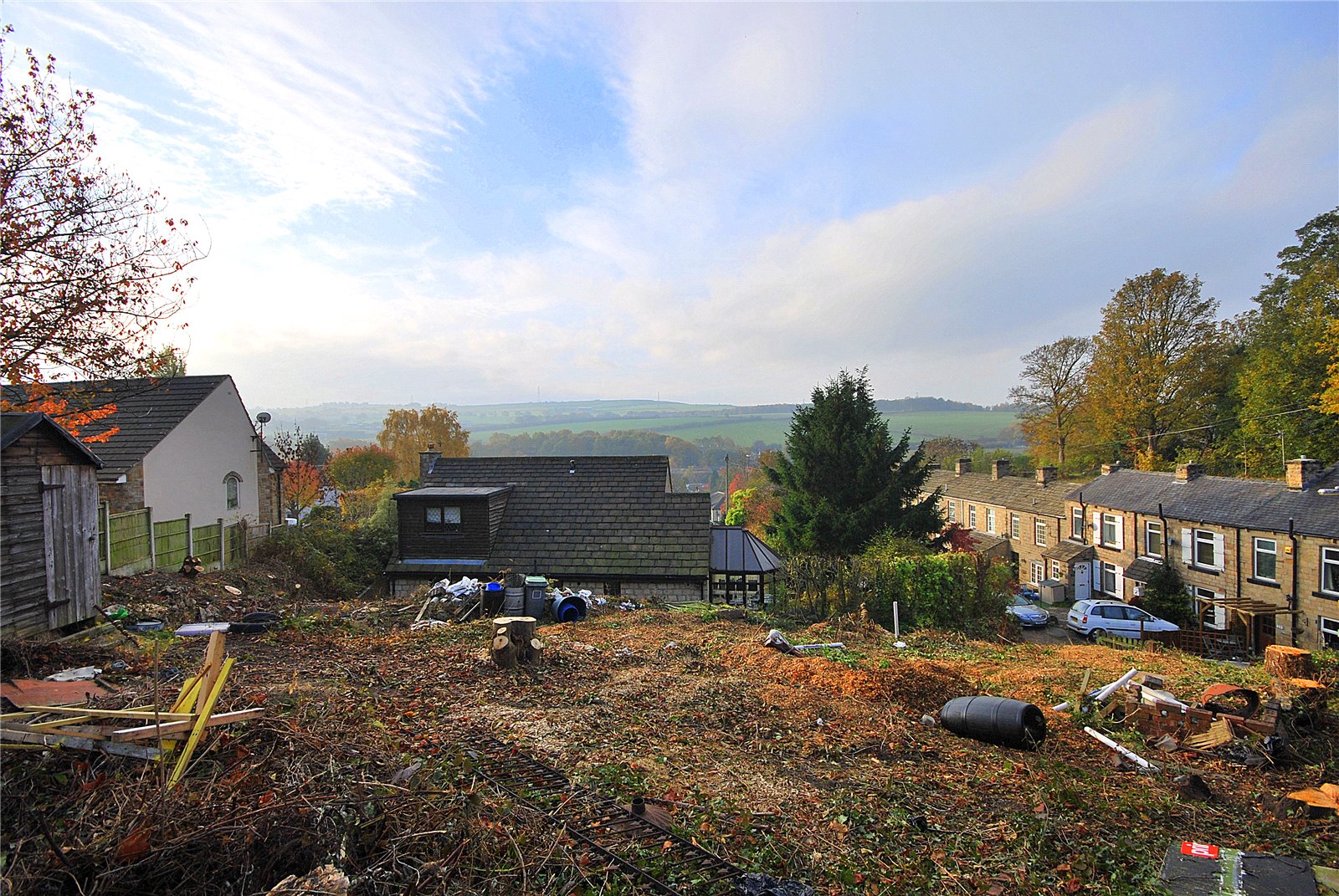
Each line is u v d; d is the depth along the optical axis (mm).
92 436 16406
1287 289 34906
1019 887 5516
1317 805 6902
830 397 29375
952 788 7379
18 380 12789
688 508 21422
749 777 7312
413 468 60219
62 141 13148
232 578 16688
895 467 29078
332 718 7043
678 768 7391
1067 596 32250
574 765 7160
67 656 8594
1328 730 9133
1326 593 20625
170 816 4445
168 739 5309
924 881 5531
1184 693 11023
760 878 5258
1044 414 47406
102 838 4262
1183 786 7516
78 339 13359
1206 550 25406
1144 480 30469
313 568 20453
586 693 9766
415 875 4535
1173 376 38188
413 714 8148
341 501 38281
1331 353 31203
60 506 10039
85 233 13391
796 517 28609
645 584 19484
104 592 12797
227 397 19734
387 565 20781
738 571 20094
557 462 24125
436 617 15125
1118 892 5414
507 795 6172
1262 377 35094
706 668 11664
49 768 5031
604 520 21281
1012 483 43188
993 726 8742
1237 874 5207
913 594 18641
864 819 6492
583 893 4918
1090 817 6766
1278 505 23000
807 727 9000
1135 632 22578
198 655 9711
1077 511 33812
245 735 5926
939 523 28219
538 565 19859
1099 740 9023
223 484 19531
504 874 4906
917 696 10281
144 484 16281
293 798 4910
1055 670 12883
